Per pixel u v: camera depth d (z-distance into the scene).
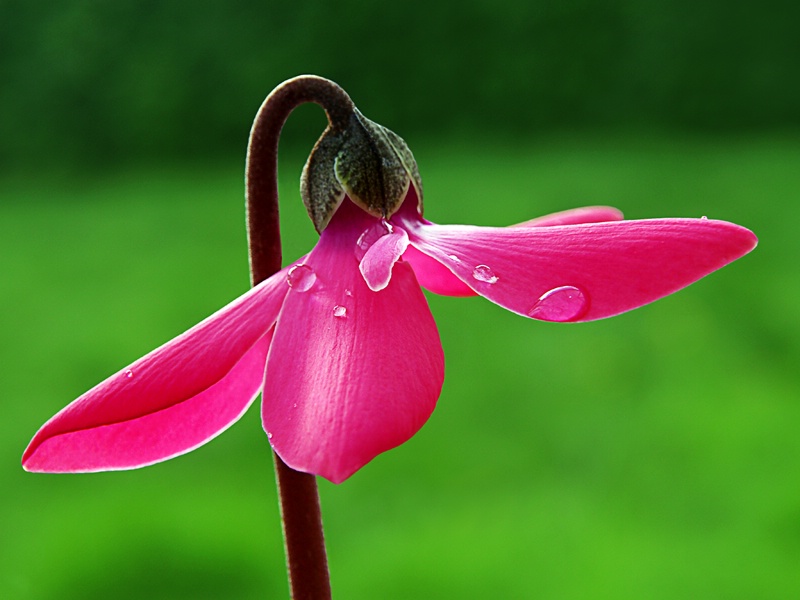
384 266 0.22
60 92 3.39
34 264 2.40
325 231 0.24
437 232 0.23
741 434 1.29
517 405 1.43
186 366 0.22
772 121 3.24
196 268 2.27
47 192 3.25
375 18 3.39
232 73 3.40
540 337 1.73
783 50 3.22
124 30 3.40
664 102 3.32
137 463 0.23
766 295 1.85
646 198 2.51
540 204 2.47
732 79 3.25
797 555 0.98
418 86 3.42
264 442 1.36
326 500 1.17
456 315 1.84
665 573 0.95
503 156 3.18
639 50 3.33
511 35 3.39
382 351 0.22
